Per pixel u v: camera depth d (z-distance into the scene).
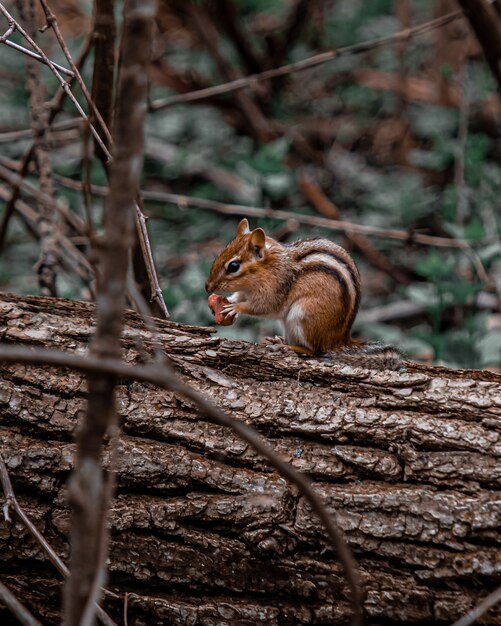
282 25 24.27
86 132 5.20
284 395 8.13
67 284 13.66
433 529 7.39
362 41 24.03
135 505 7.71
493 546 7.37
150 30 4.60
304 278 10.52
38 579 7.80
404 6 22.84
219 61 20.97
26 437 7.96
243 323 14.59
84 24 21.83
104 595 7.68
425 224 19.06
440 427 7.77
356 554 7.47
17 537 7.71
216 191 20.02
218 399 8.08
